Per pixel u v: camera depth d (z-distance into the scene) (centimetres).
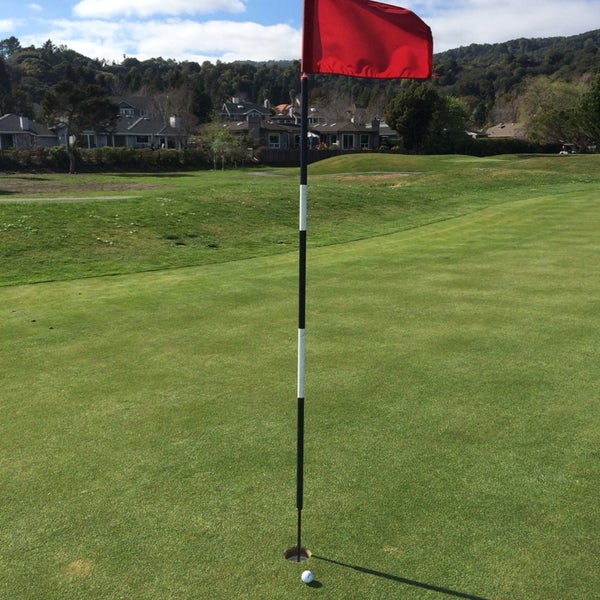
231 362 646
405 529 363
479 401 534
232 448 464
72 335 755
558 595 310
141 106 9425
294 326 769
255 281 1051
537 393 548
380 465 434
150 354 679
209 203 1969
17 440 484
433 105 7056
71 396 568
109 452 462
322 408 527
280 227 1772
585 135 5691
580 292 902
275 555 344
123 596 314
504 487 404
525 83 11088
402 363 629
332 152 7238
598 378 578
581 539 351
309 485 412
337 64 356
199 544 354
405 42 368
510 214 1847
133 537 362
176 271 1199
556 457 439
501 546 346
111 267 1245
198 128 8038
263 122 9056
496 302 857
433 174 3372
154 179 4128
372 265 1159
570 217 1712
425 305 852
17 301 948
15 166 5150
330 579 324
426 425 492
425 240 1462
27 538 362
